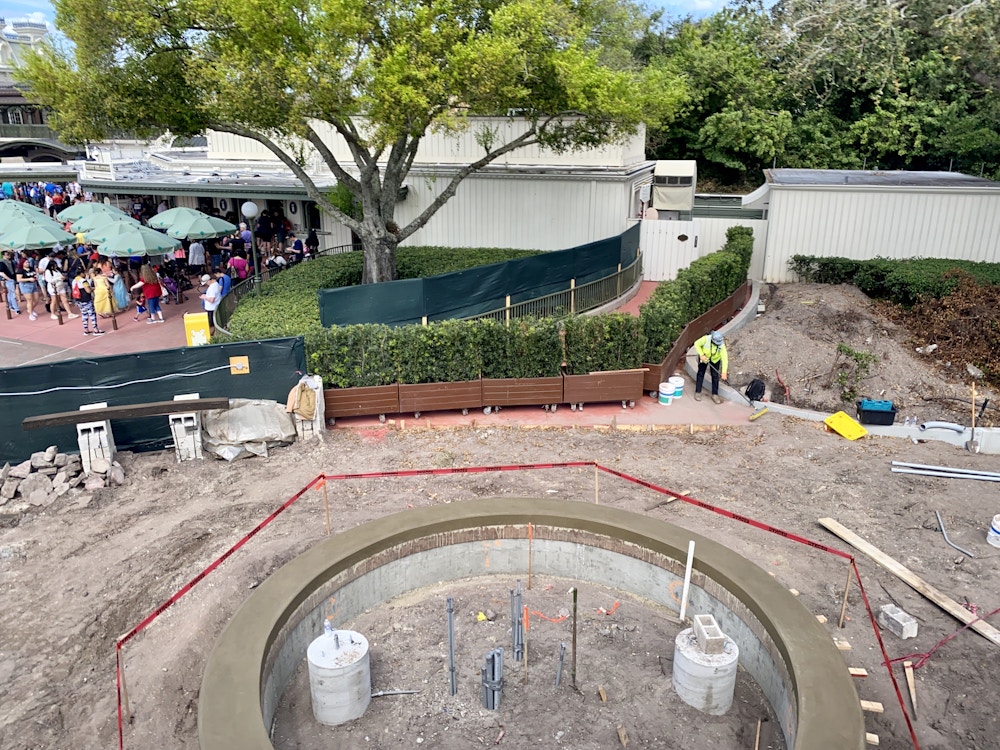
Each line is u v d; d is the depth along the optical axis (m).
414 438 13.81
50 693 7.75
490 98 16.55
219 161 29.45
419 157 25.27
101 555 10.13
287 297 18.59
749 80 38.19
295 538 10.39
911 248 21.91
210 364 13.13
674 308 15.78
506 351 14.56
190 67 16.70
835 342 17.47
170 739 7.19
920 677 7.98
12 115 47.34
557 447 13.45
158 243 20.66
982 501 11.49
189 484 12.09
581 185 24.00
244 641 7.52
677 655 7.78
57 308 21.39
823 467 12.67
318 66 15.70
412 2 16.20
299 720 7.65
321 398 13.59
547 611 9.36
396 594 9.71
